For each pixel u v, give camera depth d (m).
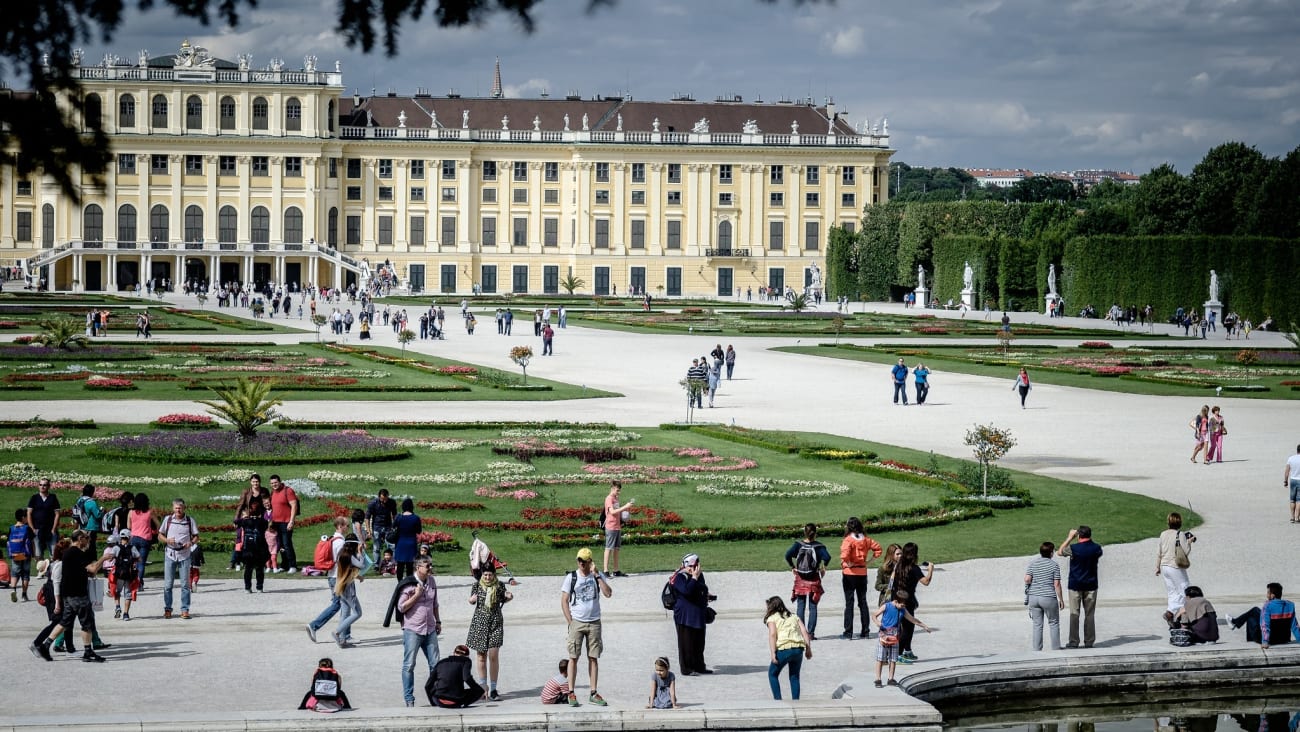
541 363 119.75
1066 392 99.69
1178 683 34.59
